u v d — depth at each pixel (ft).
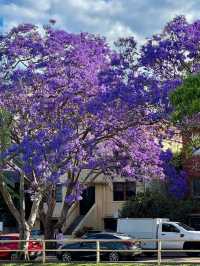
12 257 113.91
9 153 102.63
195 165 141.69
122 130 108.58
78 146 104.47
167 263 88.12
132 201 158.81
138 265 87.51
